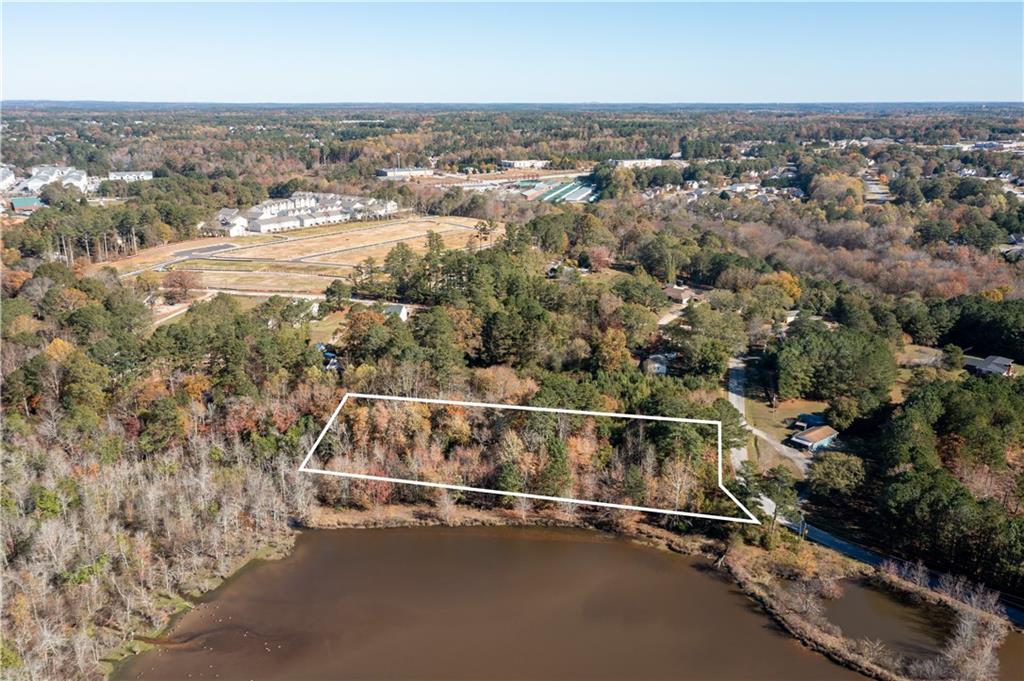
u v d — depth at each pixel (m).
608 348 121.56
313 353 115.69
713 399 116.06
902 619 72.00
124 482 89.94
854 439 106.81
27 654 65.00
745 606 74.75
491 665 65.81
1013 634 68.75
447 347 116.75
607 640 69.25
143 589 74.50
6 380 104.12
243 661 66.81
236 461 96.25
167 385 107.12
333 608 74.44
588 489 90.94
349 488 93.25
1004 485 88.06
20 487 83.44
